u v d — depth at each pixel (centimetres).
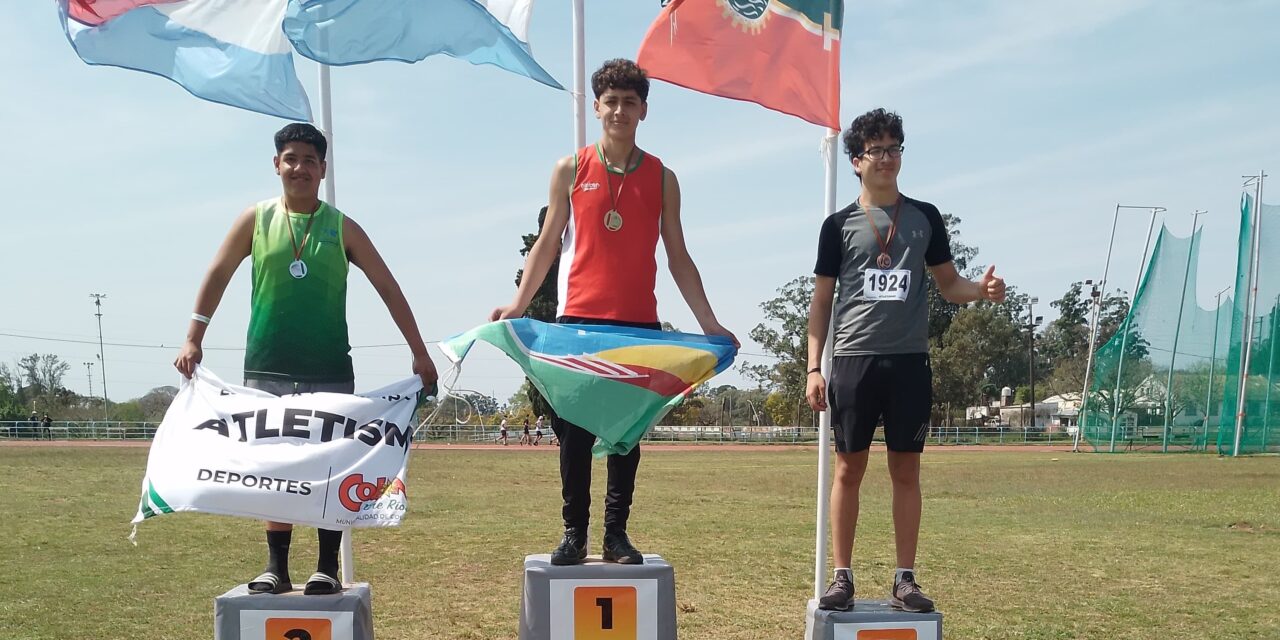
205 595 759
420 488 1883
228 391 440
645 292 468
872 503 1571
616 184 464
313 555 968
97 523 1225
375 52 525
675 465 2927
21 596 747
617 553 452
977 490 1884
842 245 486
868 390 470
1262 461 2964
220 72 535
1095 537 1146
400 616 693
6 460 2748
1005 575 874
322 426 432
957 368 6200
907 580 460
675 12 534
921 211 485
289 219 457
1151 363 3716
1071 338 9256
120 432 5412
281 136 453
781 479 2211
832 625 444
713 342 464
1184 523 1299
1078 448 4234
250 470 420
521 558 956
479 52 536
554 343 452
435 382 463
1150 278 3659
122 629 639
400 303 468
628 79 457
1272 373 3200
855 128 487
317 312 455
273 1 538
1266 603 750
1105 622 682
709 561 948
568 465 455
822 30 537
